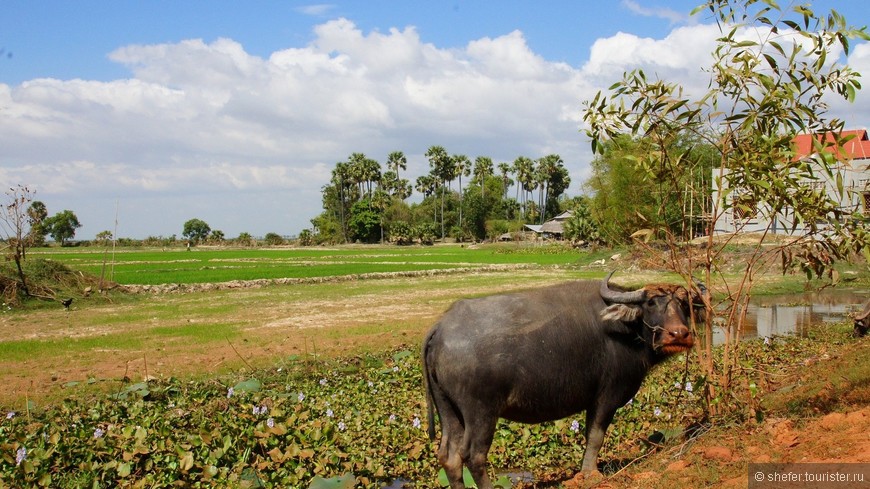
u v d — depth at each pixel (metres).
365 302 24.69
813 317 19.55
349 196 121.06
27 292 24.39
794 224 6.98
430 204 124.88
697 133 7.40
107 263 50.91
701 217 8.09
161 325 19.44
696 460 5.84
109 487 6.61
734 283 23.84
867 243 6.84
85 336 17.53
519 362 5.82
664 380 10.21
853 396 7.02
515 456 7.69
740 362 8.54
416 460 7.66
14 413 9.40
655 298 6.16
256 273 39.94
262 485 6.75
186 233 131.12
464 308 6.12
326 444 7.48
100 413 9.12
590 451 6.39
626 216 8.23
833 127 6.86
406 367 12.38
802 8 6.63
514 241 91.44
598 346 6.17
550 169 111.56
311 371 12.54
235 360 13.80
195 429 8.20
